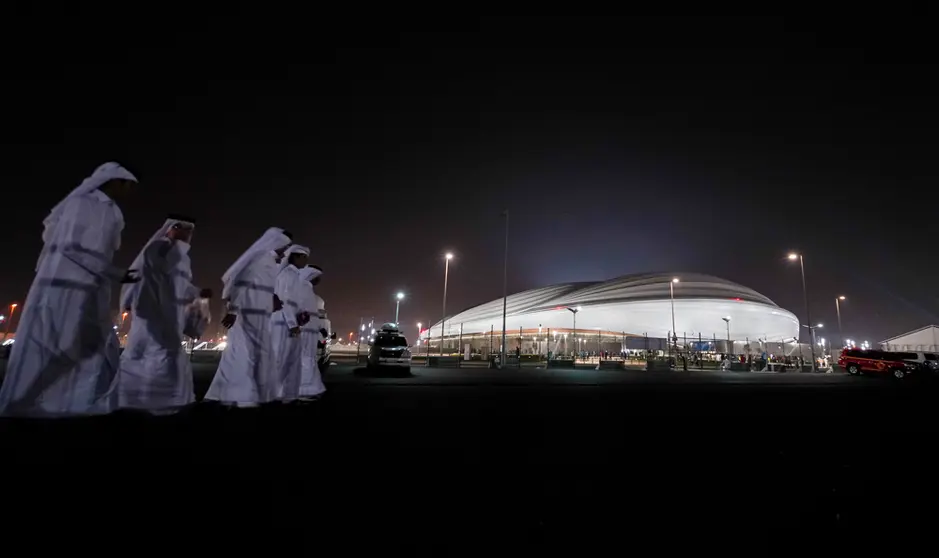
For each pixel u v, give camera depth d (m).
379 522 2.64
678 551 2.39
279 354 8.67
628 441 5.51
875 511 3.19
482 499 3.13
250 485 3.23
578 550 2.36
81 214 5.27
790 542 2.59
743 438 6.08
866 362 36.69
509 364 45.09
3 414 4.72
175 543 2.24
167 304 6.25
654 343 82.19
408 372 21.12
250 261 7.68
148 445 4.32
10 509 2.60
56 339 5.00
